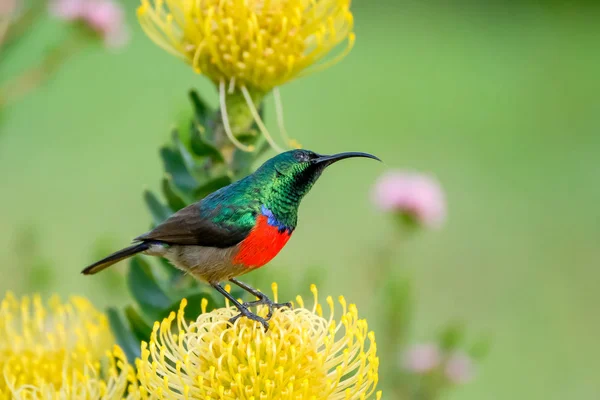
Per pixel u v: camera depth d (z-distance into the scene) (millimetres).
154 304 5465
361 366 4246
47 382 4707
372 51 29906
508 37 32688
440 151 22328
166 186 5590
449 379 7266
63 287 9781
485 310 15055
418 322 14211
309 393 4293
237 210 5254
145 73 24109
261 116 5867
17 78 7891
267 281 6555
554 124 25250
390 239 9203
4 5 7410
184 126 6406
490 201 19797
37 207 15773
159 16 5656
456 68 29203
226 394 4234
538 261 17047
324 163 5477
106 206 16125
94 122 20594
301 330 4363
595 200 20359
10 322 4859
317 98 25109
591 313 15195
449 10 34938
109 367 4699
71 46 8195
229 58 5539
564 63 30438
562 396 13117
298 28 5598
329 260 14648
